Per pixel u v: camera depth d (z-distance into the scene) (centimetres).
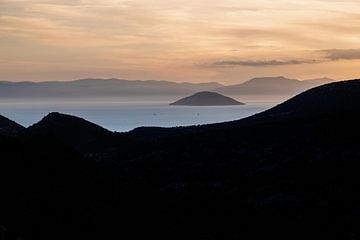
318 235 5316
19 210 4297
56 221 4325
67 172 5322
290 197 6538
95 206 4809
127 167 9200
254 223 5559
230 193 7025
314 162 7869
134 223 4772
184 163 9019
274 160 8431
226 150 9494
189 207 5831
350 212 5862
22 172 4981
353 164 7444
